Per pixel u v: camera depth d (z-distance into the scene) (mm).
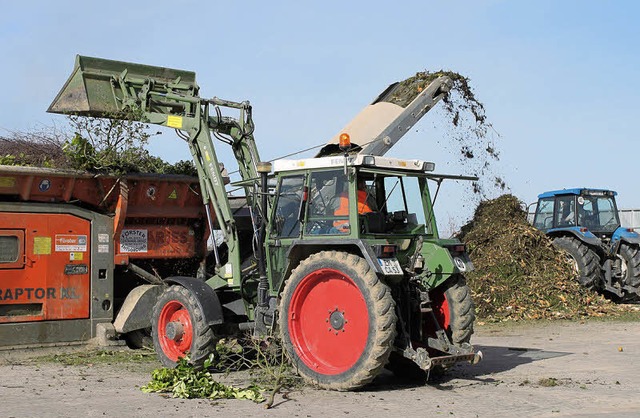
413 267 8352
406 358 8602
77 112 10609
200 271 11047
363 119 12508
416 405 7102
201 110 10094
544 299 14914
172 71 11438
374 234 8234
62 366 9234
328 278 8039
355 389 7805
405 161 8594
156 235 11000
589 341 11672
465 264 8688
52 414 6613
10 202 9797
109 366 9234
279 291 8523
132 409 6840
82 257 10289
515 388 7992
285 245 8586
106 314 10445
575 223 17516
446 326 8648
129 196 10727
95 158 10297
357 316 7812
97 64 10812
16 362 9492
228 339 9125
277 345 8602
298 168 8484
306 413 6730
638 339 11844
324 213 8273
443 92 12867
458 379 8594
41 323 9922
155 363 9461
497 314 14578
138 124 10602
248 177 10211
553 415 6648
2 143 10531
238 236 9578
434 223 9125
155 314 9164
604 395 7547
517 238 15578
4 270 9648
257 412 6762
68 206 10234
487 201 16672
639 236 17047
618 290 17000
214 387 7555
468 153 13984
